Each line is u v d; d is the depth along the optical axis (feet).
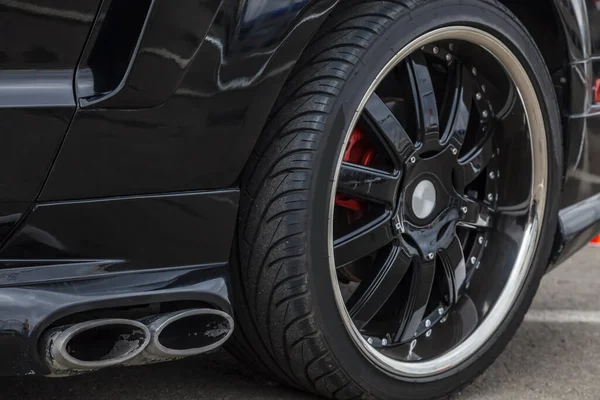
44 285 6.85
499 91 8.38
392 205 7.84
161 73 6.84
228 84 7.01
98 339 7.04
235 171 7.23
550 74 8.77
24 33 6.64
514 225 8.61
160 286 7.11
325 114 7.36
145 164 6.97
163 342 7.15
